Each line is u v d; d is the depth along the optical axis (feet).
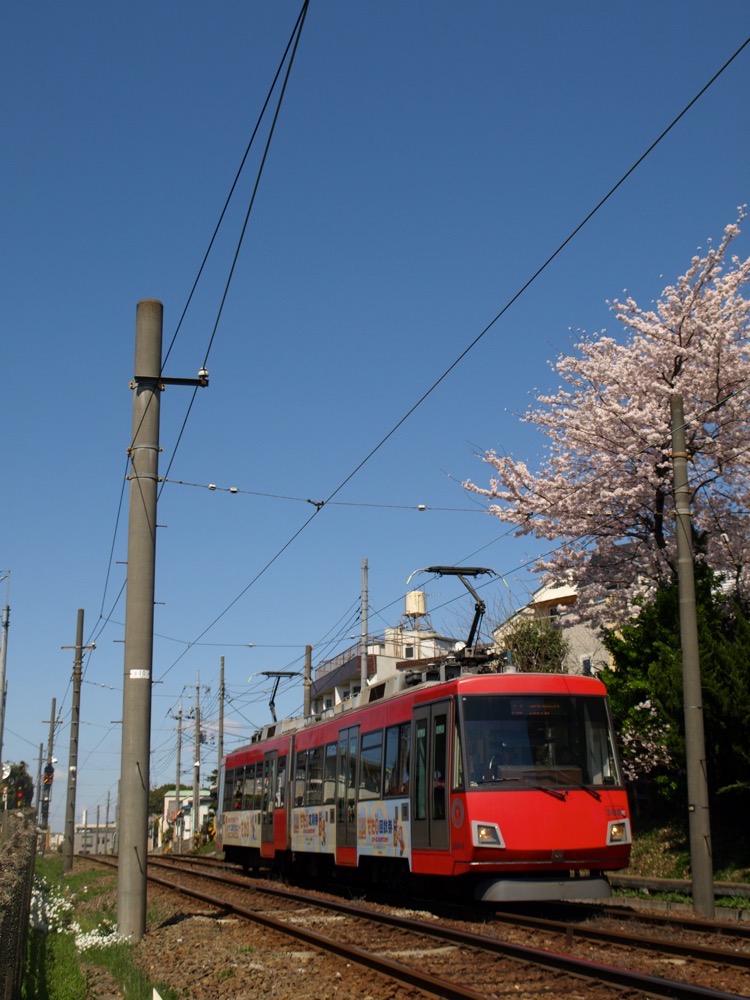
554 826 45.34
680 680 56.29
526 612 109.91
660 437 70.44
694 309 72.02
